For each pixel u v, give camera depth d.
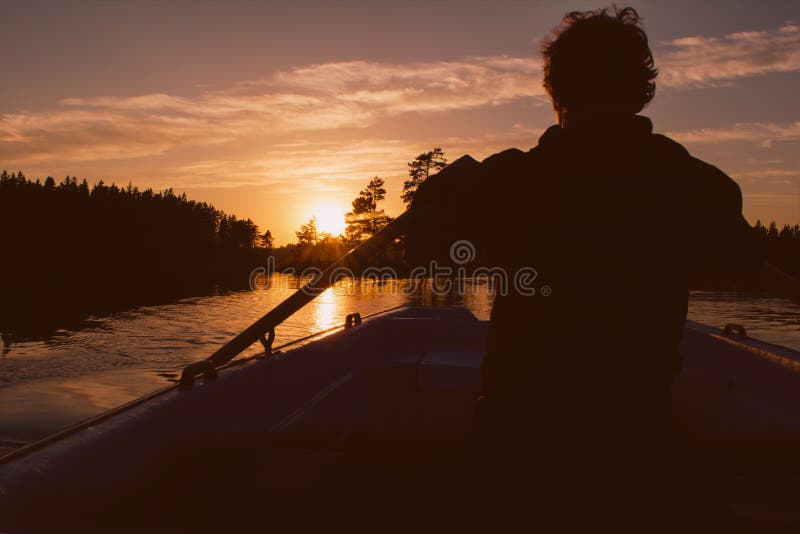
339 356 2.75
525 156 1.08
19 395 6.50
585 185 0.99
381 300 18.91
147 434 1.41
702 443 2.07
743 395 2.42
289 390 2.17
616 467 0.93
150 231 106.44
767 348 2.45
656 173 1.00
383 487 1.39
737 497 1.35
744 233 1.05
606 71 1.05
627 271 0.97
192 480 1.47
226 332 11.62
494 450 0.97
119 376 7.61
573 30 1.09
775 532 1.17
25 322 13.64
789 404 2.12
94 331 11.87
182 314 15.50
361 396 2.68
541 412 0.97
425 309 4.02
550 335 0.97
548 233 0.99
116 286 33.72
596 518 0.91
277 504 1.34
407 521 1.25
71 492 1.12
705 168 1.05
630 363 0.95
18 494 1.03
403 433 2.22
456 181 1.13
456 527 0.95
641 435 0.94
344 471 1.51
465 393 2.67
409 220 1.16
